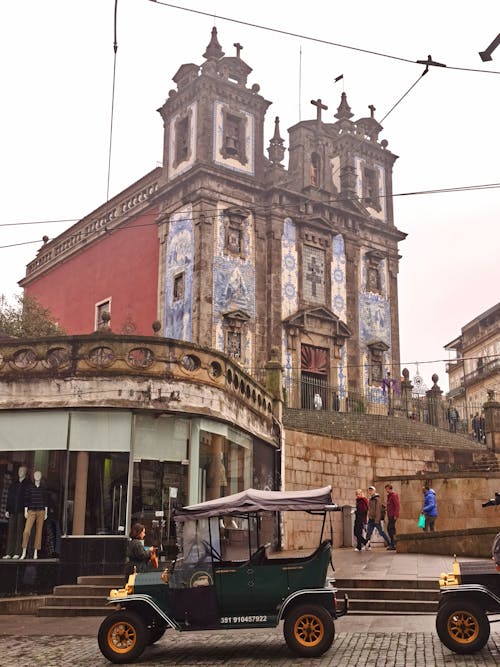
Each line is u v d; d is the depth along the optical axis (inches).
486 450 1175.0
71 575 614.5
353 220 1578.5
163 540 637.3
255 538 441.1
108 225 1622.8
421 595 535.2
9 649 423.2
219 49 1465.3
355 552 813.9
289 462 923.4
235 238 1401.3
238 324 1354.6
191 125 1444.4
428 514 836.6
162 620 419.2
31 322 1332.4
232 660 386.3
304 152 1550.2
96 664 385.1
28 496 636.7
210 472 684.7
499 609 387.2
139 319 1477.6
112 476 637.9
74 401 643.5
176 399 656.4
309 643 386.9
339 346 1489.9
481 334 2391.7
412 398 1481.3
